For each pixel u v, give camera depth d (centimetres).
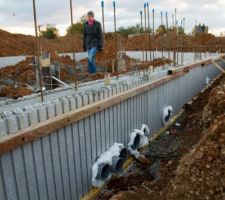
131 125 630
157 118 784
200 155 368
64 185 421
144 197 427
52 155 391
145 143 666
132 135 619
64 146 414
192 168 363
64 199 425
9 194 329
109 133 537
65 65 1275
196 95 1227
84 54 2072
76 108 439
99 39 855
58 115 400
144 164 602
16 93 826
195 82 1206
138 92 629
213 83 1510
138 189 464
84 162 466
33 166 361
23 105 414
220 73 1819
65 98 427
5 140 310
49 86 678
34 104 405
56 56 1510
